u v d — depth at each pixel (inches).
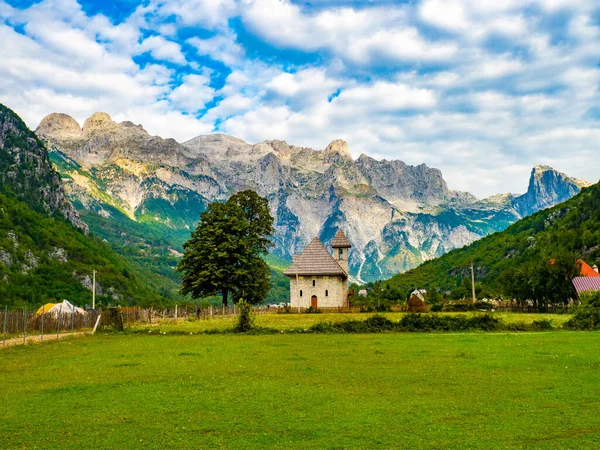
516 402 837.8
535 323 2508.6
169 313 3902.6
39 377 1115.3
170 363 1316.4
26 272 7495.1
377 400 858.8
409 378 1061.8
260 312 4409.5
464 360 1327.5
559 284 4330.7
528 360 1314.0
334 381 1034.1
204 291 3914.9
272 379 1060.5
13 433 680.4
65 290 7618.1
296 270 4901.6
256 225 4202.8
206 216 3924.7
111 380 1063.6
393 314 3949.3
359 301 5743.1
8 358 1476.4
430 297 5536.4
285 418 748.0
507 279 5369.1
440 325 2393.0
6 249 7559.1
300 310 4756.4
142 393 922.1
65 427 707.4
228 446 625.9
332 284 4845.0
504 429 687.7
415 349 1594.5
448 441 640.4
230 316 3757.4
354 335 2202.3
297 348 1659.7
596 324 2482.8
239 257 3814.0
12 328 2361.0
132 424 719.7
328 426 706.8
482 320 2428.6
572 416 749.9
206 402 847.7
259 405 826.2
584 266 4810.5
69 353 1594.5
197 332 2409.0
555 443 629.6
